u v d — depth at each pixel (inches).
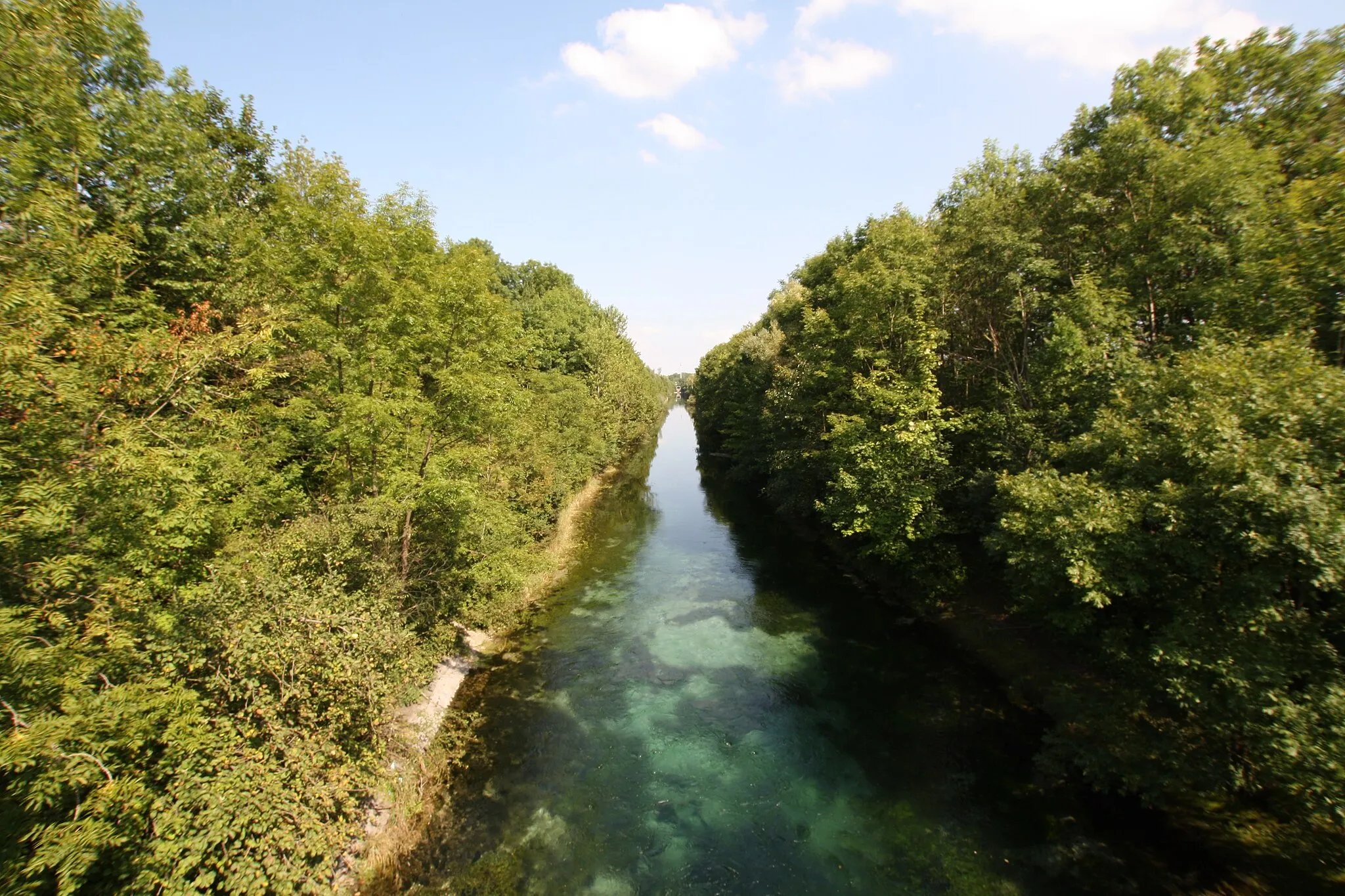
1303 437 365.7
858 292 912.9
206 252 677.3
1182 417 402.6
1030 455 709.9
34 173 486.9
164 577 432.8
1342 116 649.6
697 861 448.8
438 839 468.1
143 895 309.7
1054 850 446.6
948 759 563.2
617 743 598.2
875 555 1074.7
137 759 315.9
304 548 492.1
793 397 1315.2
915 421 829.8
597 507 1678.2
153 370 421.4
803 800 516.7
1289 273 508.7
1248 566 380.8
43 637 308.7
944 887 420.8
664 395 6092.5
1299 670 354.9
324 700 407.5
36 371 332.2
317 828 374.6
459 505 624.4
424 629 689.0
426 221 673.6
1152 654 405.1
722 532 1460.4
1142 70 741.9
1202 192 606.9
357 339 601.0
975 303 914.1
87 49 592.7
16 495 313.6
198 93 735.7
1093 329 650.8
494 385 664.4
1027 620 754.2
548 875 435.2
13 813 279.0
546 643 824.3
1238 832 433.4
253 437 607.2
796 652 797.9
